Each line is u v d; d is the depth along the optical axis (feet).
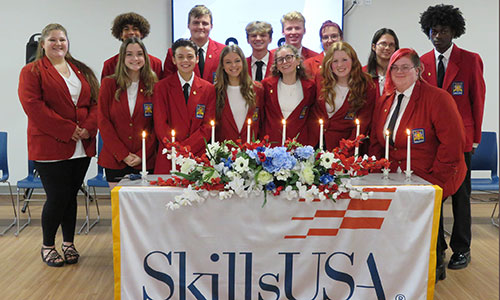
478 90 11.59
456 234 12.06
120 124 11.61
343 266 8.48
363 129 11.39
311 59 13.58
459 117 9.69
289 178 8.36
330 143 11.61
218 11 18.26
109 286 10.96
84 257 12.76
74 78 11.97
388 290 8.54
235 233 8.34
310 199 8.16
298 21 14.16
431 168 9.85
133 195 8.21
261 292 8.50
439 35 11.44
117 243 8.30
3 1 18.28
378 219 8.39
